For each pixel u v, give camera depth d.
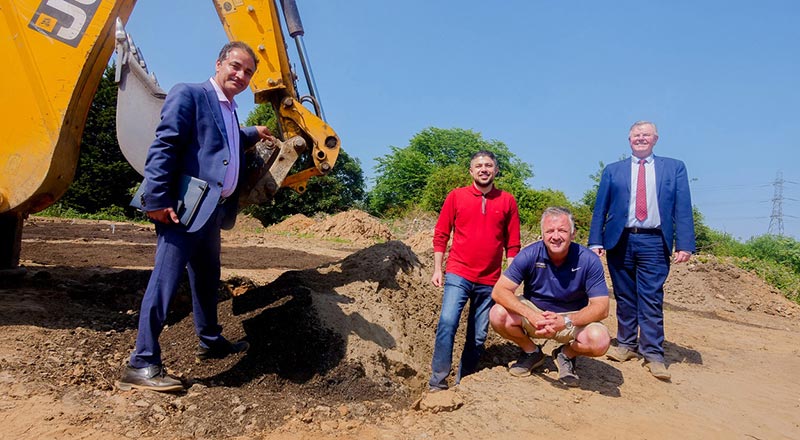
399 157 50.28
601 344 3.83
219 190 3.47
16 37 4.32
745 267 13.95
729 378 4.96
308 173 5.93
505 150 53.84
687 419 3.77
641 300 4.80
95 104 28.97
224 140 3.53
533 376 4.21
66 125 4.45
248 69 3.62
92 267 7.61
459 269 4.20
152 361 3.41
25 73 4.34
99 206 28.83
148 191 3.23
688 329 7.21
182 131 3.34
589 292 3.92
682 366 5.21
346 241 18.64
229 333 4.44
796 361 5.86
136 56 3.93
